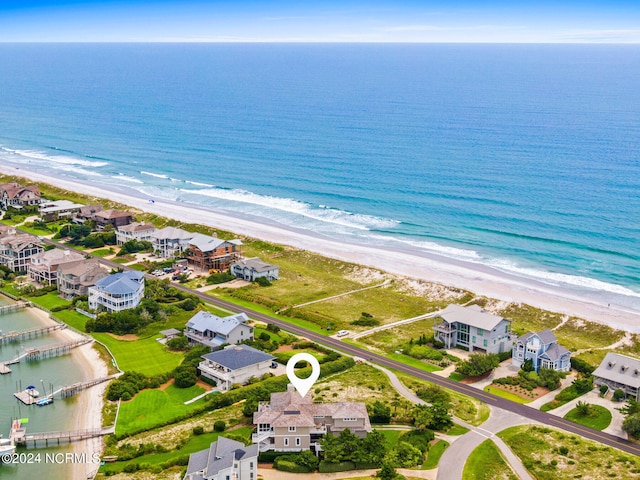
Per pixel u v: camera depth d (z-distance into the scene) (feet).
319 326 508.94
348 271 635.25
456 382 422.82
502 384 420.36
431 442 349.00
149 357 449.89
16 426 357.61
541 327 515.50
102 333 488.02
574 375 436.76
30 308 539.29
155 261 645.92
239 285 596.29
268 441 340.80
